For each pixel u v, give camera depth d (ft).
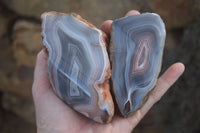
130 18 0.74
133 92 0.76
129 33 0.74
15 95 1.51
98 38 0.73
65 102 0.78
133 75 0.75
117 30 0.74
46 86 0.82
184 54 1.30
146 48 0.74
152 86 0.76
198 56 1.24
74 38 0.74
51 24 0.76
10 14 1.38
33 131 1.56
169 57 1.00
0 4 1.37
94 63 0.72
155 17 0.73
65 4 1.30
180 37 1.37
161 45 0.74
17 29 1.34
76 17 0.76
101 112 0.74
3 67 1.40
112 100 0.75
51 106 0.80
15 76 1.41
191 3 1.29
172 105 1.26
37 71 0.84
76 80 0.74
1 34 1.37
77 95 0.75
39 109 0.81
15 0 1.33
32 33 1.34
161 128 1.25
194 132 1.30
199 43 1.25
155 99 0.84
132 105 0.77
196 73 1.23
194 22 1.31
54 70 0.76
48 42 0.76
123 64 0.74
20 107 1.53
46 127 0.80
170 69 0.83
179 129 1.28
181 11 1.31
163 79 0.84
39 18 1.34
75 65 0.74
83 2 1.30
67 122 0.79
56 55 0.76
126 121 0.81
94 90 0.73
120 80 0.75
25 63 1.38
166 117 1.25
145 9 1.28
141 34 0.74
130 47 0.74
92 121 0.80
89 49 0.73
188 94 1.24
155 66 0.75
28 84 1.42
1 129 1.58
